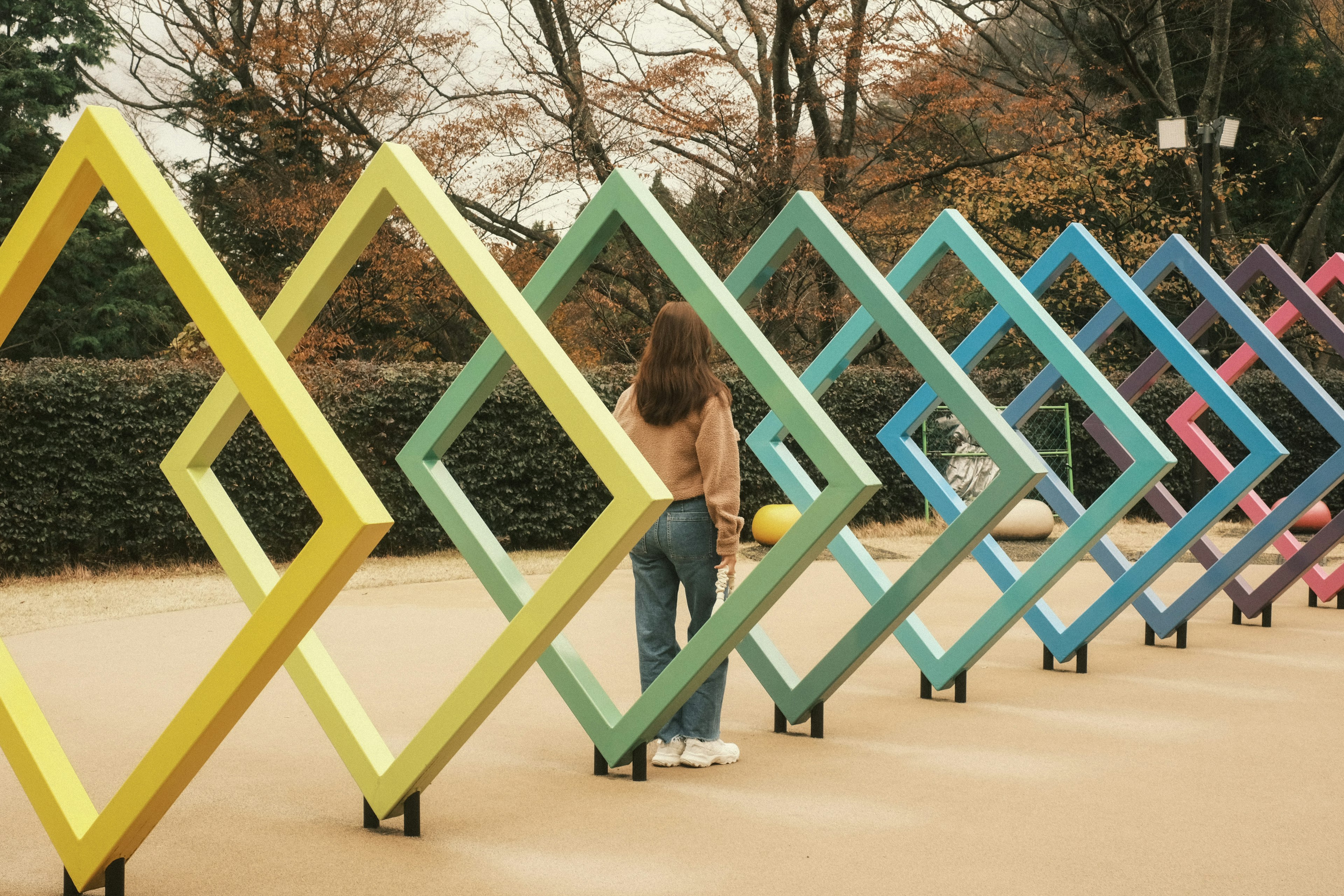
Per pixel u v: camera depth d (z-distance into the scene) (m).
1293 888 3.01
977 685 5.73
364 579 10.31
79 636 7.29
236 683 2.66
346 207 3.55
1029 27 24.61
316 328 19.89
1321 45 23.94
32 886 3.04
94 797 3.89
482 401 4.14
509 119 18.36
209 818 3.61
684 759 4.22
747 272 4.82
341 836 3.43
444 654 6.62
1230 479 5.77
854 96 20.33
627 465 3.03
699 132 18.38
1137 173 21.39
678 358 4.02
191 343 22.14
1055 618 6.16
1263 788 3.92
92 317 25.98
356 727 3.55
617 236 19.73
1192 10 23.44
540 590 3.17
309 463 2.56
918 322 4.53
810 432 3.75
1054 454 16.48
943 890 2.99
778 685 4.71
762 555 12.06
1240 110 24.36
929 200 21.67
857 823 3.54
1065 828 3.49
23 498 10.34
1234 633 7.34
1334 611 8.31
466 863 3.19
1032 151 20.34
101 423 10.67
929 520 15.12
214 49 20.36
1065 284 21.95
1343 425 6.49
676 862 3.20
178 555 11.15
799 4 18.94
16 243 3.09
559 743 4.59
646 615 4.16
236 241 23.36
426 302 21.05
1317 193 20.45
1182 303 22.31
